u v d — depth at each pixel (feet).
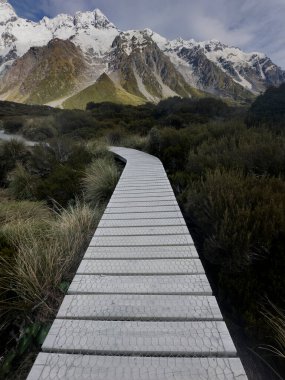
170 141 25.70
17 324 5.46
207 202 8.46
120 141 42.88
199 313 3.99
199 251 8.16
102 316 3.97
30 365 4.52
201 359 3.23
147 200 10.53
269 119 34.83
